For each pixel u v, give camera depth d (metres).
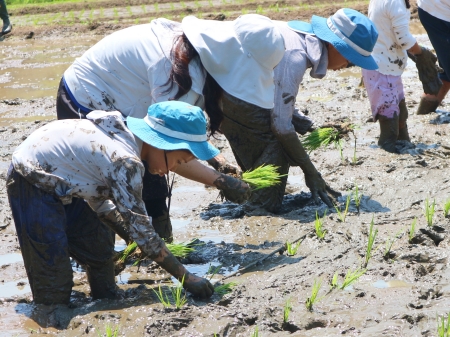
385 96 8.68
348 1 22.23
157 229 6.37
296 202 7.48
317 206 7.11
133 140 4.88
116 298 5.38
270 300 5.22
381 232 6.39
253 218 7.02
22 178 4.93
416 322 4.71
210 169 5.56
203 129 4.93
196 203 7.75
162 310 4.96
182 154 4.92
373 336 4.57
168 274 5.98
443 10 9.65
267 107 6.11
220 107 6.16
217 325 4.77
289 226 6.75
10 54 17.64
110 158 4.78
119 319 4.90
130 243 5.98
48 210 4.92
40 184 4.86
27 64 16.22
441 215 6.60
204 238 6.71
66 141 4.87
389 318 4.80
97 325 4.84
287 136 6.64
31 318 5.00
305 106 11.52
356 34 6.47
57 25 20.77
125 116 5.82
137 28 5.95
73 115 5.87
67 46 18.41
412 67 14.09
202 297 5.19
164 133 4.83
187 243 6.51
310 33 6.65
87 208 5.23
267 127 6.65
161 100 5.69
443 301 5.01
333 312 4.97
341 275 5.61
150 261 6.20
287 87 6.47
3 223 7.26
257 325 4.82
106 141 4.82
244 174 6.28
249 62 5.90
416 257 5.80
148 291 5.47
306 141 7.64
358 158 8.60
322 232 6.46
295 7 21.80
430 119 10.30
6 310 5.20
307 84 13.30
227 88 5.91
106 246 5.32
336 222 6.66
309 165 6.93
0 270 6.17
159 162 4.96
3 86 14.02
